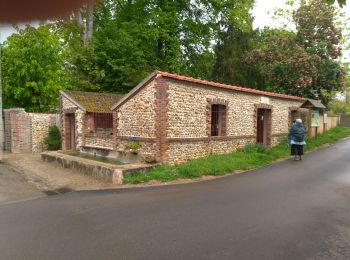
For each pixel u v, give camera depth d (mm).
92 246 5375
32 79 20609
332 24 26656
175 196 8680
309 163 13875
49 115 19672
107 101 18219
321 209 7336
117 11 22672
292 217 6762
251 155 14555
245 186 9734
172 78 12531
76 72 22609
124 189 9805
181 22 24703
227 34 28016
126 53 22469
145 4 22422
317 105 21844
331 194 8711
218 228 6137
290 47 26750
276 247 5238
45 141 19172
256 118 17078
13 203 8484
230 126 15383
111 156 14586
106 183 10844
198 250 5145
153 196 8750
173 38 23906
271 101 18312
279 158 15375
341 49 26844
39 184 10875
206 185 10008
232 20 26469
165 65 24031
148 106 12961
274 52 26516
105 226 6348
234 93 15562
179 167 11734
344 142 22484
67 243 5520
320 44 25781
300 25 27156
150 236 5773
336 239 5574
